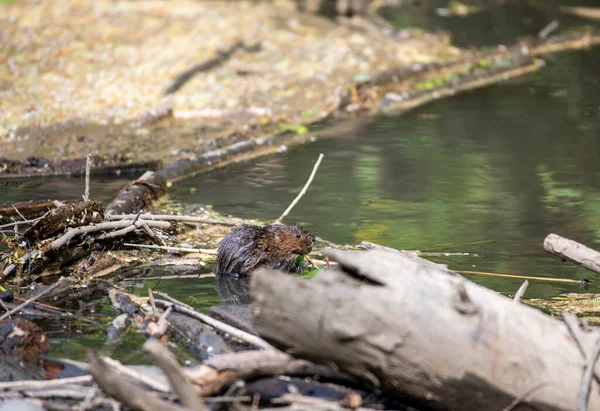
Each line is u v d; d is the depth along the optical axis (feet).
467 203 38.86
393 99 59.77
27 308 25.20
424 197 39.75
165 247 31.17
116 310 25.58
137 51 63.62
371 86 61.57
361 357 18.17
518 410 18.33
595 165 45.27
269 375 19.43
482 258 31.55
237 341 22.30
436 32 79.77
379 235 34.19
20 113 50.03
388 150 48.47
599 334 19.07
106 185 40.22
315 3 85.40
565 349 18.62
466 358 18.03
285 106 55.72
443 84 64.28
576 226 35.35
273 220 35.83
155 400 16.84
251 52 66.13
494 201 39.17
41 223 28.60
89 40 64.90
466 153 47.75
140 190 37.01
